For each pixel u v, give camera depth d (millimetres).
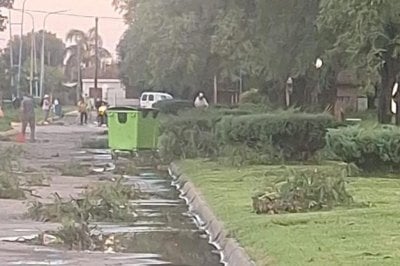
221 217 18594
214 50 39094
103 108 75438
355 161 26500
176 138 35875
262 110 39938
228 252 15484
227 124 31703
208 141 35719
